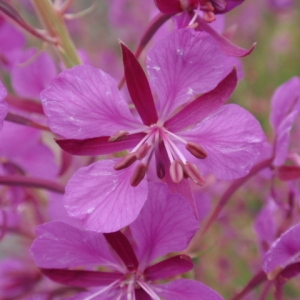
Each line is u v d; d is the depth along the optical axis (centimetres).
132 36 36
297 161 14
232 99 34
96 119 12
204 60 12
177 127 12
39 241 12
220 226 26
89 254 13
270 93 35
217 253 26
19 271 16
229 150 12
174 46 12
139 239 12
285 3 40
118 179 12
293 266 13
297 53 39
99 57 34
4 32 16
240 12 40
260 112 33
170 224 12
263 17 41
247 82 36
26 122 14
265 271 13
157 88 12
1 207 16
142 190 12
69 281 13
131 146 12
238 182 14
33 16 31
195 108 12
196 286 12
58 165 16
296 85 14
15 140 15
